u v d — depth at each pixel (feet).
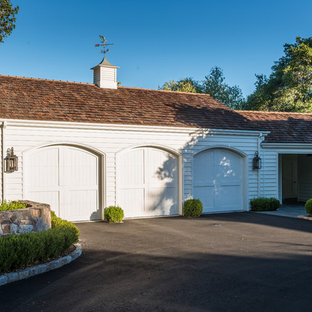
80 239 32.14
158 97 55.47
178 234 34.45
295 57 100.68
